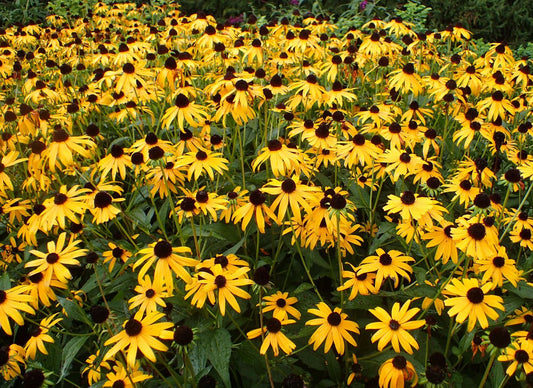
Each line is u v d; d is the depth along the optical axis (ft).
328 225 8.68
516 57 25.27
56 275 7.51
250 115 10.64
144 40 20.40
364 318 8.79
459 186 9.66
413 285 8.13
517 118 13.79
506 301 7.82
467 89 13.70
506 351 6.04
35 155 10.41
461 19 32.94
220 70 15.49
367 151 9.89
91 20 26.81
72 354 7.29
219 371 6.81
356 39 18.88
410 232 8.43
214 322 7.50
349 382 7.38
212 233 9.10
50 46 21.43
